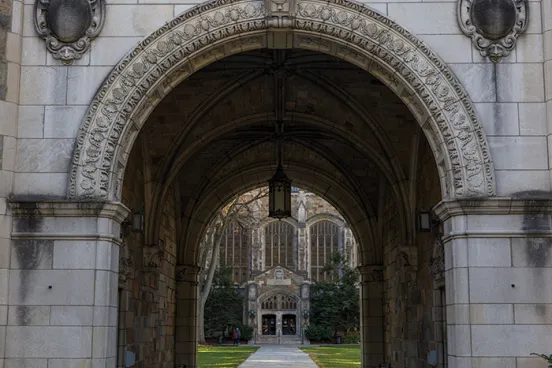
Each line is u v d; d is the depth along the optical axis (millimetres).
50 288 9047
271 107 15820
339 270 62969
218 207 20922
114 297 9406
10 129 9328
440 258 12266
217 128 15867
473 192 9297
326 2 9773
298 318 64125
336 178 20281
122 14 9742
